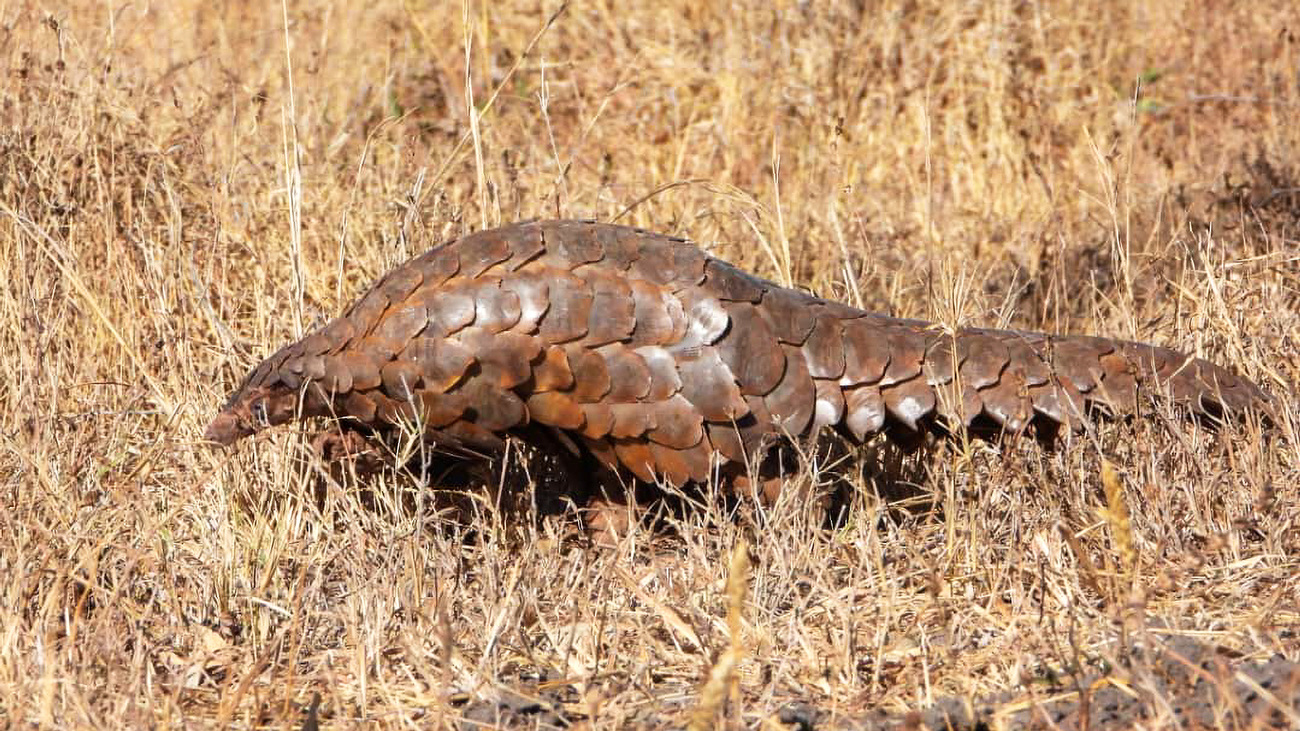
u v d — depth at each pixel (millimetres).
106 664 7203
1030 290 12773
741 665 7371
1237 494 8641
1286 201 13211
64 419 9469
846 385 8172
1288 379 9648
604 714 6871
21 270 10320
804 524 8414
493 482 9250
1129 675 6555
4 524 8414
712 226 12695
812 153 14875
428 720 6871
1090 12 18062
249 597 8070
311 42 17109
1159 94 17422
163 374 10312
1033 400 8227
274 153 12648
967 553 8469
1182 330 10312
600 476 8867
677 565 8562
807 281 12844
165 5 16453
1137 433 8773
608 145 15555
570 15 18047
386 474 9219
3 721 6863
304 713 7051
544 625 7746
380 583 8109
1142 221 13930
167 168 12125
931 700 6809
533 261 7980
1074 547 7703
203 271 11188
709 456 8062
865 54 16656
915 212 14344
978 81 16656
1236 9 17625
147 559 8039
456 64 17922
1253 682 6316
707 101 16672
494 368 7910
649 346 7922
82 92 11969
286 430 9258
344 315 8406
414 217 10875
